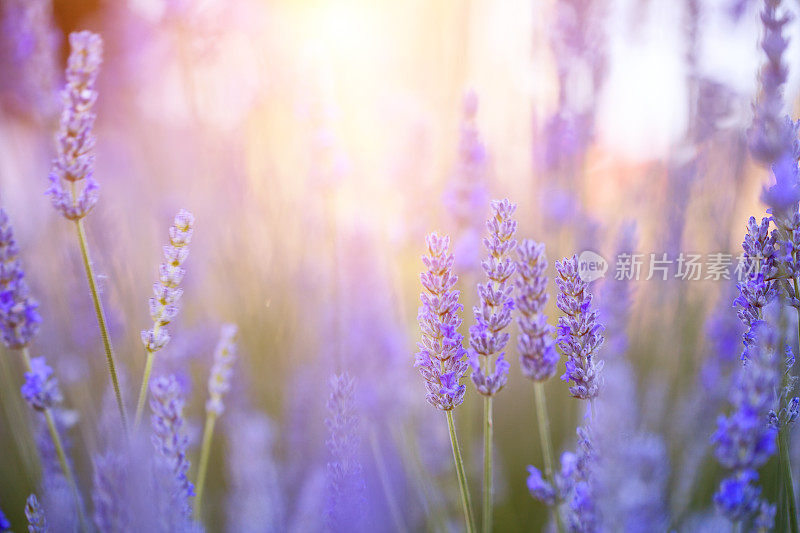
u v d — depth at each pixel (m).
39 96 2.75
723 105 2.61
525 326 1.27
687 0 2.69
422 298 1.19
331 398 1.60
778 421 1.23
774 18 1.40
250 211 3.09
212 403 1.81
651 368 2.47
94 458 1.62
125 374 1.95
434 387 1.19
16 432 2.12
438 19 3.14
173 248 1.36
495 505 2.49
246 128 3.13
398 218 2.68
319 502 2.00
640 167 3.05
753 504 1.24
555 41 2.80
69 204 1.32
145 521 1.38
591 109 2.80
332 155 2.42
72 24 4.19
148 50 4.01
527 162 3.31
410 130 2.66
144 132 3.77
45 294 2.63
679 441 2.21
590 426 1.31
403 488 2.25
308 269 2.91
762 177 1.95
